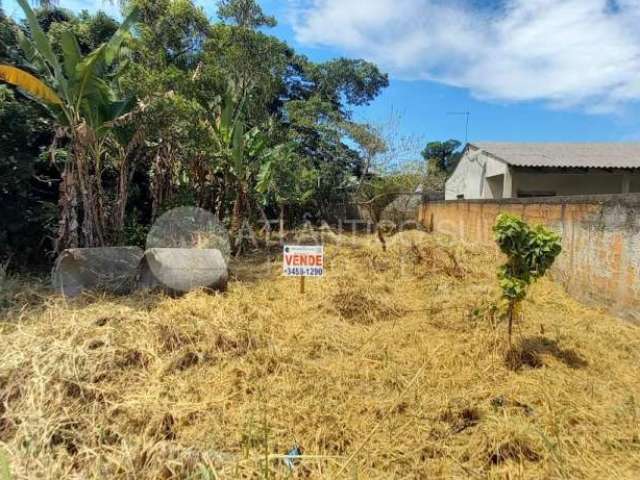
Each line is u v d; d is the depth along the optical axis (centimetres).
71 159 548
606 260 456
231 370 295
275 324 384
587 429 239
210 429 233
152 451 213
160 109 586
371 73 1903
